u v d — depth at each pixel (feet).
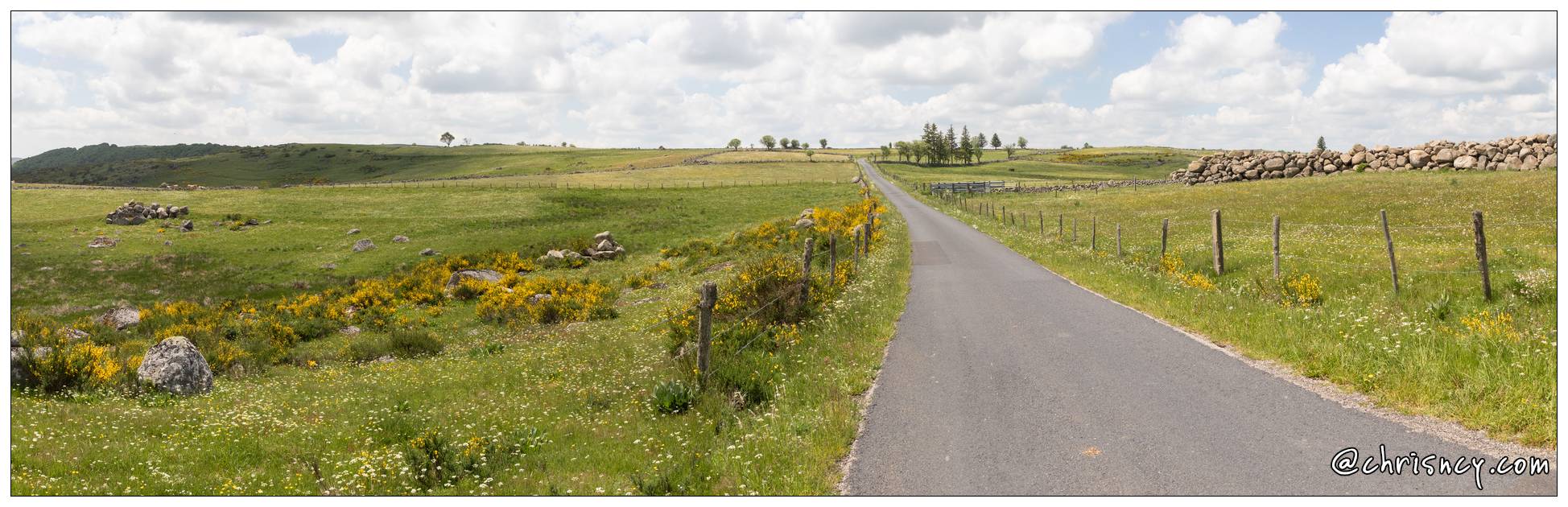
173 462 31.24
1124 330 40.19
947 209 205.98
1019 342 39.06
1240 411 25.35
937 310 51.29
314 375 61.67
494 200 282.77
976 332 42.75
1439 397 24.00
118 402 46.03
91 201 274.16
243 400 48.14
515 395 43.29
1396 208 116.47
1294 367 29.96
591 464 27.35
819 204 273.75
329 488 26.40
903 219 165.27
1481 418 22.11
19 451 31.42
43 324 90.48
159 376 51.31
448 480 26.71
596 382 43.01
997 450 23.61
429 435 30.40
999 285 62.13
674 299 92.84
